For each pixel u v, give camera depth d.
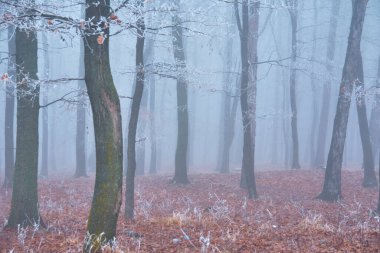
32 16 7.51
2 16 7.36
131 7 8.05
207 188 19.34
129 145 11.98
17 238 9.48
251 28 19.36
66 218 12.23
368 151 20.12
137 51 11.87
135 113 11.90
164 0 12.77
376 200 17.00
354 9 16.05
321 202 16.25
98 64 7.15
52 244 8.87
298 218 12.32
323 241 8.61
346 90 16.20
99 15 7.31
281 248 8.11
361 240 8.57
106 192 7.18
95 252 7.10
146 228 10.34
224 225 10.59
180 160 20.30
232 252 7.97
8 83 10.16
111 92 7.22
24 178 10.72
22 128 10.67
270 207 14.82
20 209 10.68
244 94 17.08
